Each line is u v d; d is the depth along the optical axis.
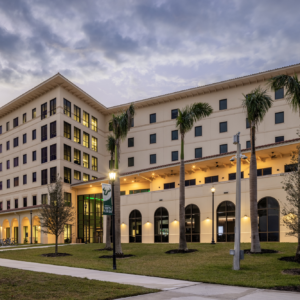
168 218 38.88
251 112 23.59
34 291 11.28
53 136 54.66
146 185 48.44
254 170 23.62
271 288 12.53
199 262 20.66
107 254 27.97
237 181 18.05
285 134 44.56
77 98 58.97
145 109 58.03
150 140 56.41
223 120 49.81
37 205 51.94
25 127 61.28
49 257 26.16
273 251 22.77
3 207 63.84
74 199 55.62
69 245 39.06
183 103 54.22
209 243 31.84
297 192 18.41
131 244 36.00
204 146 50.66
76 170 56.50
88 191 55.72
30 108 60.75
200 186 36.53
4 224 58.16
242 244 28.80
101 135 64.88
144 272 16.92
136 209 42.00
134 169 56.94
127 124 28.97
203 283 13.78
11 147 64.25
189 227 36.53
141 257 25.03
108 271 17.30
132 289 11.92
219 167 40.44
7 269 16.08
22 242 53.44
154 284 13.36
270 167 36.50
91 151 61.22
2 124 67.75
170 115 55.28
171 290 12.12
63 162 53.56
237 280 14.19
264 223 30.91
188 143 52.19
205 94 52.28
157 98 55.50
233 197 33.78
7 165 64.81
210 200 35.47
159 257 24.30
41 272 15.42
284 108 45.25
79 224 55.50
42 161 56.19
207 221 35.22
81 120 59.38
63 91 55.72
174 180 44.38
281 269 16.80
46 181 54.56
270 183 31.17
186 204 37.22
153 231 39.78
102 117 65.75
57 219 29.05
